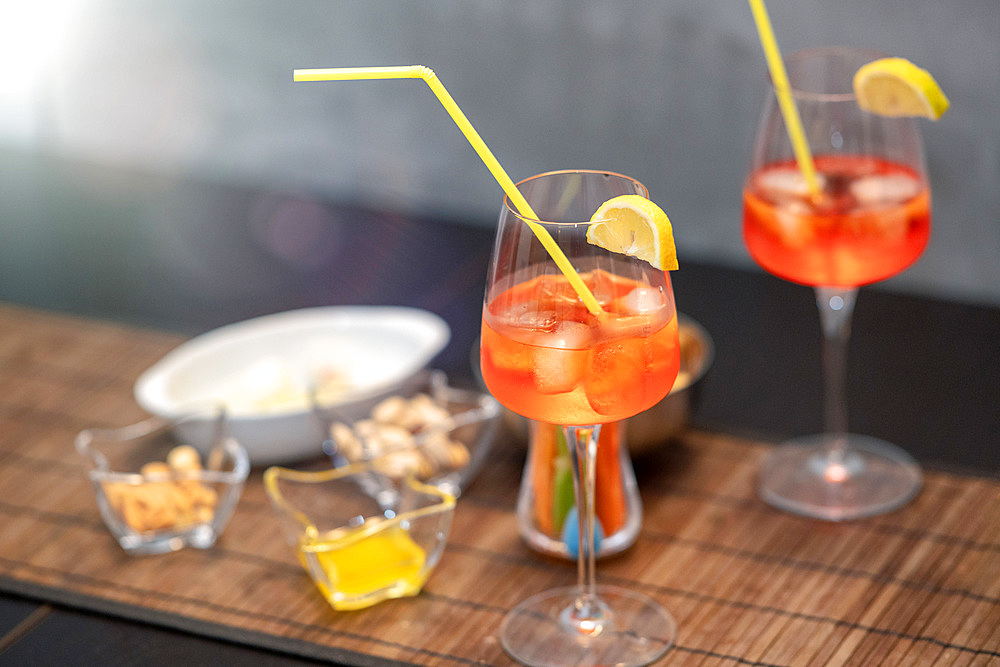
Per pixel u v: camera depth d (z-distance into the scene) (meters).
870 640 1.19
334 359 1.42
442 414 1.33
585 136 1.67
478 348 1.40
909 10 1.51
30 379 1.45
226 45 1.79
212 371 1.42
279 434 1.33
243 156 1.88
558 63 1.65
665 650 1.19
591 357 1.13
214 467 1.31
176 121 1.90
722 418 1.40
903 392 1.42
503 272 1.15
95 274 1.65
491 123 1.70
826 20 1.54
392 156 1.76
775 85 1.25
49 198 1.85
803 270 1.26
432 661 1.19
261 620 1.22
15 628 1.23
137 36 1.85
